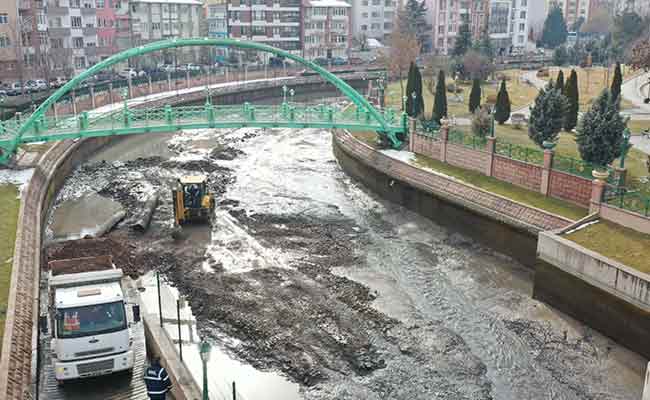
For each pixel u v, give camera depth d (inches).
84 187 1620.3
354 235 1272.1
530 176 1268.5
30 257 990.4
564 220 1074.7
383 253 1176.2
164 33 3754.9
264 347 836.6
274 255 1146.7
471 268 1119.6
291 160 1940.2
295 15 4138.8
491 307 971.9
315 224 1330.0
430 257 1165.1
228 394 733.3
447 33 4355.3
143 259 1119.6
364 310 933.8
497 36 4562.0
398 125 1679.4
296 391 750.5
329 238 1244.5
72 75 3075.8
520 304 985.5
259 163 1891.0
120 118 1622.8
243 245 1195.9
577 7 5757.9
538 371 806.5
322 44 4279.0
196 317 912.3
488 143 1363.2
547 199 1209.4
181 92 2933.1
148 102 2568.9
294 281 1027.3
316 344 844.0
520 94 2588.6
